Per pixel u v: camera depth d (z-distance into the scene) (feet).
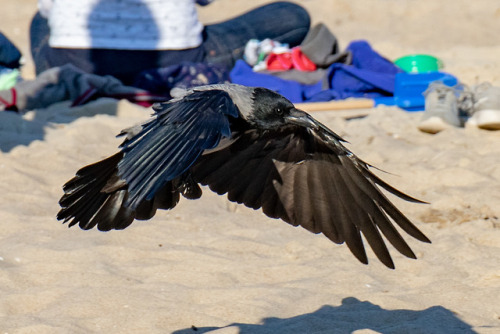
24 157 41.68
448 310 26.25
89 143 44.78
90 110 50.19
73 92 51.16
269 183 22.04
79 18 54.49
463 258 30.73
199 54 55.67
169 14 54.60
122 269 30.32
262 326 25.20
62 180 39.34
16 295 27.66
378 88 52.95
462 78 60.08
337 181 21.49
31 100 50.42
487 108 45.47
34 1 101.14
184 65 53.26
